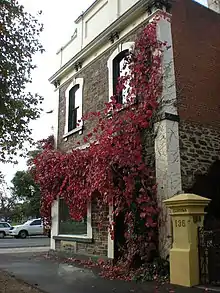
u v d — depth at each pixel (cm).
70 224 1325
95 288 743
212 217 973
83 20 1423
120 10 1200
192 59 1059
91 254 1154
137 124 966
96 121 1242
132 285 765
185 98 1002
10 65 845
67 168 1230
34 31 1021
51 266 1081
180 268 743
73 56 1439
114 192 948
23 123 901
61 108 1516
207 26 1148
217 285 703
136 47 1041
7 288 754
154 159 941
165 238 864
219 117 1073
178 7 1077
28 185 3244
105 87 1220
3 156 913
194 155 972
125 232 965
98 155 991
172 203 774
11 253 1509
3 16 818
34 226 3027
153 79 960
